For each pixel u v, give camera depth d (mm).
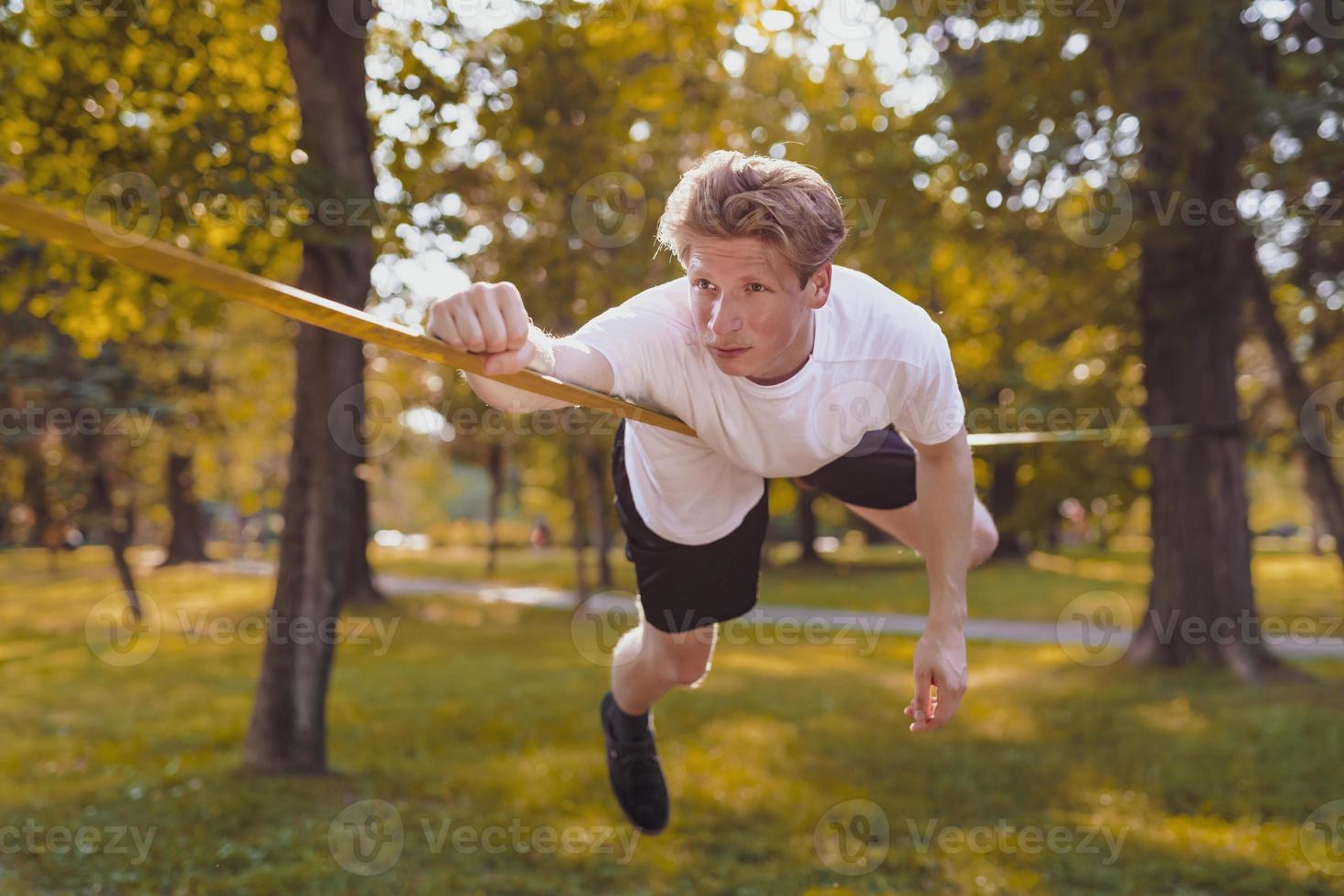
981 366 11531
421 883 4652
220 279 956
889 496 2484
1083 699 9680
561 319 9312
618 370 1856
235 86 6668
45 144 6250
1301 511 47656
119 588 23781
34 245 6598
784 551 35844
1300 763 7160
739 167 1687
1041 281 10922
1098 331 12211
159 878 4625
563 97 7457
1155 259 10680
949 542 2166
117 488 16328
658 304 1965
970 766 6992
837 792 6254
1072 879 4883
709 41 7809
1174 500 11094
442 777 6461
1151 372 11102
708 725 8180
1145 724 8484
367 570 20641
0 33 6082
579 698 9633
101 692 10016
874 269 8859
